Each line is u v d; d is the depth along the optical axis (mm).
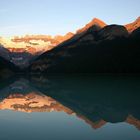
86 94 59094
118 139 20719
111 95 55531
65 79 145125
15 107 40812
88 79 138125
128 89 68375
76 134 22547
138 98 49406
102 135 22062
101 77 160125
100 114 33031
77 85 89625
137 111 35094
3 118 30844
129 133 22609
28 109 38156
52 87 82750
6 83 109188
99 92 62531
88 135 22141
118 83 94750
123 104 41844
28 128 25047
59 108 39031
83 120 29047
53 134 22516
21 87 84625
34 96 58125
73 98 52500
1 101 49500
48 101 48656
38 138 21219
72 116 31797
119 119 29469
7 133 22938
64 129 24562
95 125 26312
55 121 28609
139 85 81812
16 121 28812
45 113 34281
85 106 40844
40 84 100625
